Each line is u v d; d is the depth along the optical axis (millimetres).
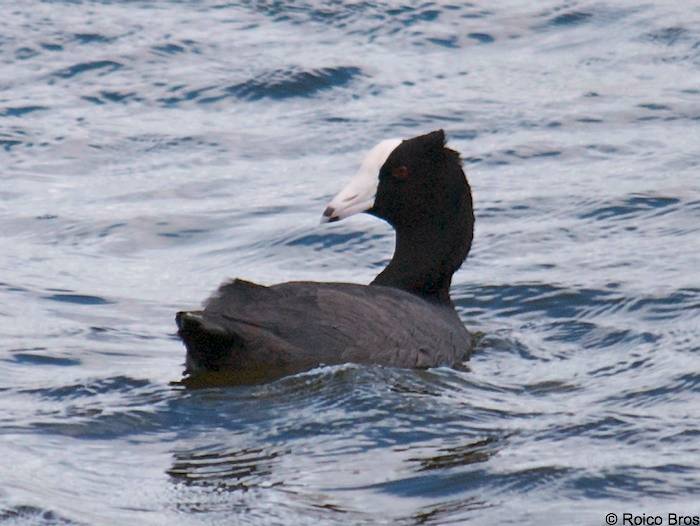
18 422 10242
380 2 25547
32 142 20156
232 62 23000
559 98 21828
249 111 21547
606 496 8984
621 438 10016
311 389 10711
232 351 10750
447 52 23859
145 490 9008
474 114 21203
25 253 16094
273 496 8938
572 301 14188
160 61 23016
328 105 21703
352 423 10211
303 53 23391
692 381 11500
